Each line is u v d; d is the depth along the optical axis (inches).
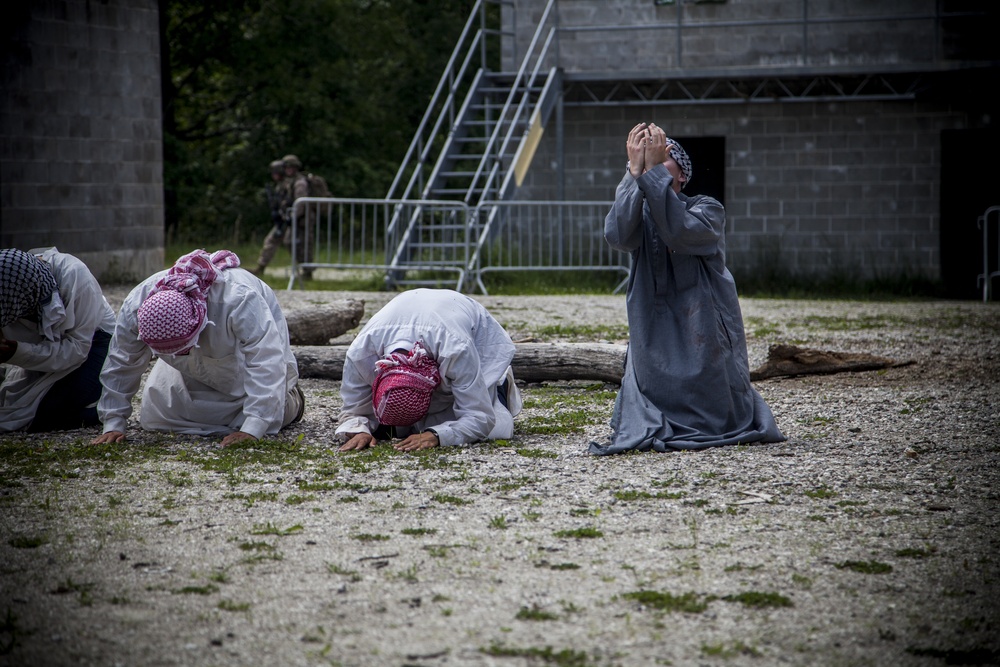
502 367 277.4
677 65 835.4
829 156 842.2
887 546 194.2
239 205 1567.4
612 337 492.1
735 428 278.8
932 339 494.3
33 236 711.1
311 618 161.9
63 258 297.3
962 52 821.9
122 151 773.9
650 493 228.5
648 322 276.2
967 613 164.1
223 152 1625.2
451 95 872.9
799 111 845.2
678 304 275.4
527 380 381.1
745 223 860.6
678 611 164.2
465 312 276.5
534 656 148.7
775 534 200.8
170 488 232.7
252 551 191.5
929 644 153.0
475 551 191.3
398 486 233.8
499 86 904.3
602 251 841.5
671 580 177.0
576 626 159.0
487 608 165.6
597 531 200.7
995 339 495.2
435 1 1752.0
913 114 828.0
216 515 212.8
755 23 820.6
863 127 836.0
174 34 1419.8
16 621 160.6
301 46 1449.3
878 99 800.9
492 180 815.7
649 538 198.4
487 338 279.9
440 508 217.9
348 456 260.8
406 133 1747.0
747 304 683.4
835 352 403.9
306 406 331.6
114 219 768.9
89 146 747.4
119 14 765.3
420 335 268.7
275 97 1485.0
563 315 586.6
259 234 1556.3
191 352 272.4
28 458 260.1
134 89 780.6
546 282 787.4
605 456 262.7
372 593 171.5
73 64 733.3
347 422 275.9
